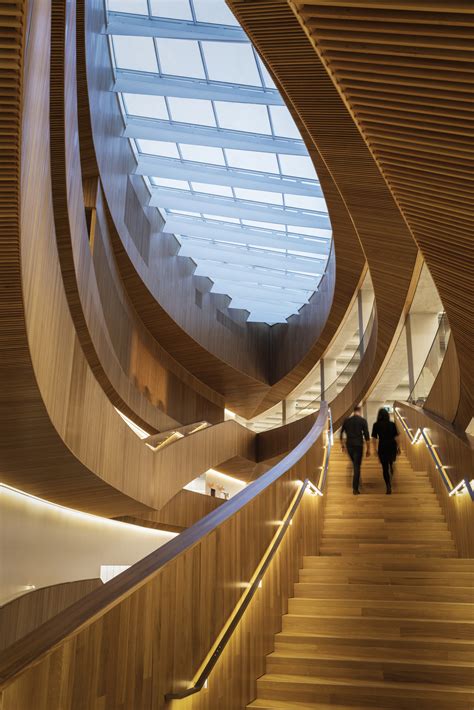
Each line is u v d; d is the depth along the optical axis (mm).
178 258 19625
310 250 18266
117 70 12820
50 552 10938
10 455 7629
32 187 4418
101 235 13570
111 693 2934
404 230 11242
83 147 11750
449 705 4613
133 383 17750
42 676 2445
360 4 2979
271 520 6074
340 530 8695
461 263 6117
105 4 10742
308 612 6137
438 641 5285
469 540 7332
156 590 3459
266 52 7535
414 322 15219
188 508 16953
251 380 23797
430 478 10414
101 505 11828
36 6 3412
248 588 5078
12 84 3184
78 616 2842
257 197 17141
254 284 21891
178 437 16016
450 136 4043
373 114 4047
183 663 3727
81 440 8125
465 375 9547
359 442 10242
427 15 3008
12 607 8945
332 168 9969
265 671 5180
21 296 4566
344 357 25781
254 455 22812
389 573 6766
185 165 15805
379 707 4664
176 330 19234
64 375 7105
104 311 14562
